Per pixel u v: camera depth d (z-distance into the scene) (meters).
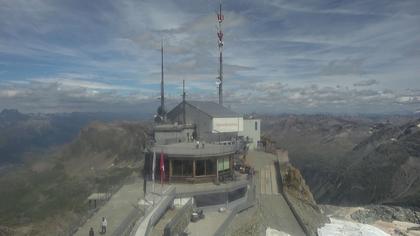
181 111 79.50
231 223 50.31
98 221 40.06
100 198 52.16
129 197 48.53
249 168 70.94
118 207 44.50
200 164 56.03
